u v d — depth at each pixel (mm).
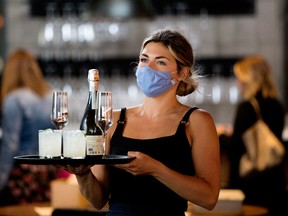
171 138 3150
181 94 3316
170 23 9734
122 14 7055
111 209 3152
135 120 3230
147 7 7148
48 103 5562
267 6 9961
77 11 9594
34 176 5363
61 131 3129
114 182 3162
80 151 3016
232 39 10039
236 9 9750
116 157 3020
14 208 5082
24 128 5445
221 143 6660
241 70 6398
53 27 9445
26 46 10047
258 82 6336
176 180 3023
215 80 9484
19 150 5410
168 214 3107
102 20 9297
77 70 9430
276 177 6250
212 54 10078
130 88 9398
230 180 6520
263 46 9984
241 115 6309
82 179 3127
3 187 5305
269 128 6293
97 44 9445
